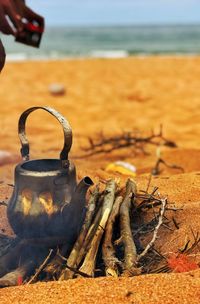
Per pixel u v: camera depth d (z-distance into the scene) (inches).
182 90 327.6
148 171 134.3
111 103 286.5
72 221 79.5
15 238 84.4
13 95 307.4
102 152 158.1
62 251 80.9
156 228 80.8
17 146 169.2
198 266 79.2
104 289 74.2
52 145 178.5
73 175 80.7
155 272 78.9
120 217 82.6
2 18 84.0
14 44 1042.1
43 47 1013.8
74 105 279.7
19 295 74.7
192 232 83.4
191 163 141.3
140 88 335.9
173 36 1615.4
